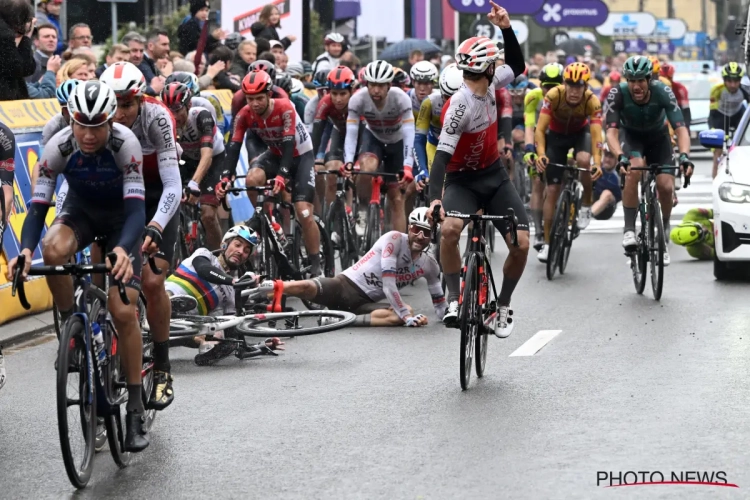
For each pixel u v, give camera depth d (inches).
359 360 999.0
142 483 660.7
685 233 1584.6
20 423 807.7
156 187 773.9
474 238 901.2
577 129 1502.2
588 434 730.2
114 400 713.6
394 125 1434.5
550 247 1435.8
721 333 1063.6
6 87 1270.9
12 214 1199.6
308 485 643.5
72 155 673.0
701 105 3585.1
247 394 877.8
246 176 1280.8
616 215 2274.9
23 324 1186.0
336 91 1443.2
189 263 1051.3
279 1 2324.1
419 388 880.9
